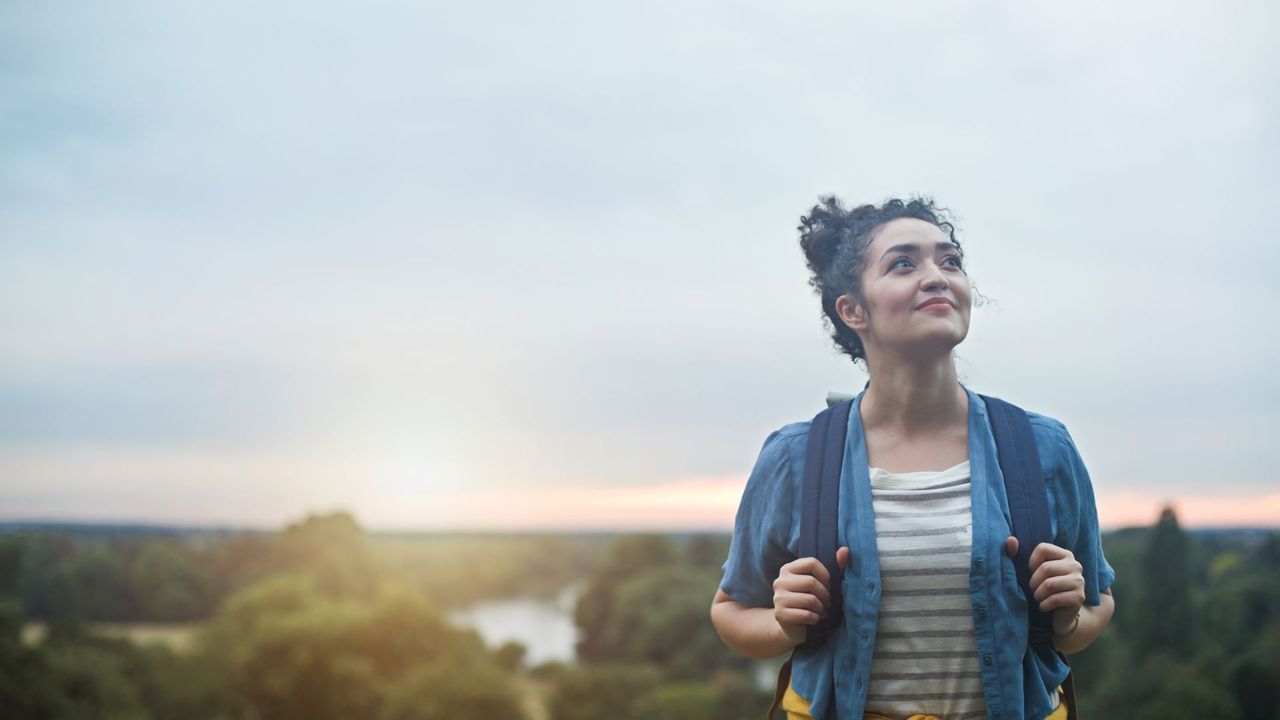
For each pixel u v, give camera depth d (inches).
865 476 100.2
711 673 3358.8
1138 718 1660.9
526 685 3700.8
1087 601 104.6
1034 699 95.4
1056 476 99.9
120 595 3693.4
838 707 97.1
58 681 2048.5
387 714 2603.3
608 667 3299.7
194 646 2792.8
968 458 100.2
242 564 4259.4
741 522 110.6
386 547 6382.9
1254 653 1732.3
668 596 3818.9
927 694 94.7
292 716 2674.7
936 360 101.6
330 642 2733.8
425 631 2923.2
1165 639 1804.9
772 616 105.9
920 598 95.0
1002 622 92.6
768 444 110.9
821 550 98.4
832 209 120.2
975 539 93.7
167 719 2316.7
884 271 103.9
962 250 112.6
